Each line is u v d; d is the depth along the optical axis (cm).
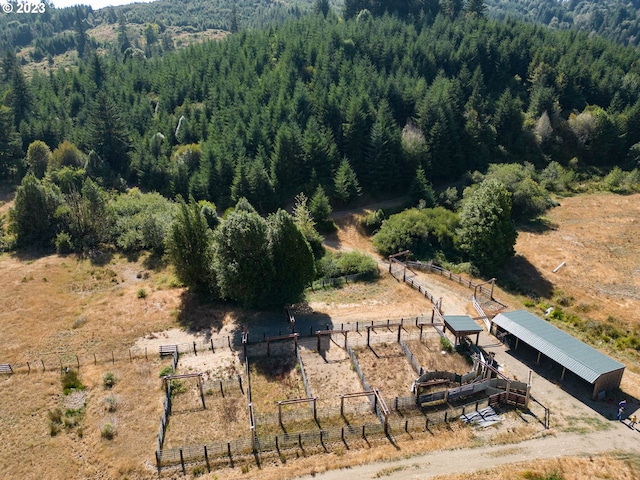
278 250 5809
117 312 6141
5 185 10881
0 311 6047
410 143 10056
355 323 5928
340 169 9419
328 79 11906
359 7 18050
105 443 4094
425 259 7988
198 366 5122
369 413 4434
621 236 8594
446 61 13425
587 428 4159
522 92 13212
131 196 9569
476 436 4103
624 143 12375
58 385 4797
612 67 14388
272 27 16962
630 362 5228
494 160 11294
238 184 9181
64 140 11456
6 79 15700
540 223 9288
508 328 5272
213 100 11912
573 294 6856
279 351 5369
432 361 5169
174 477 3772
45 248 8050
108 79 14412
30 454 3981
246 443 4034
